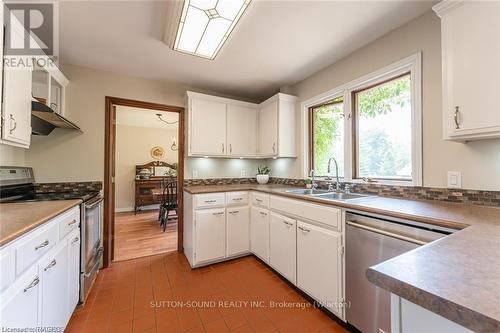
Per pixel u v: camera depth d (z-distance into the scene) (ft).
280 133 9.37
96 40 6.42
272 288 6.52
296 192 7.71
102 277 7.21
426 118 5.35
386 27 5.88
